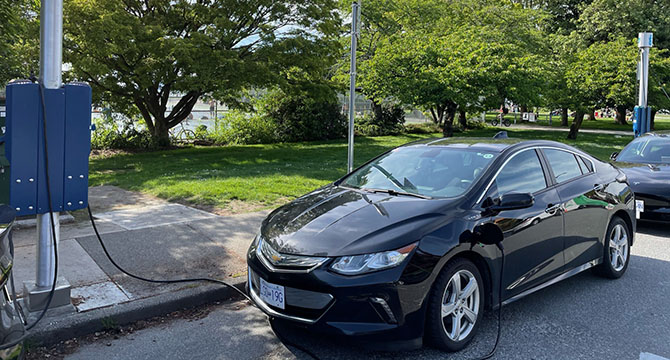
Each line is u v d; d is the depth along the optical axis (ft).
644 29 103.65
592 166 17.90
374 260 11.16
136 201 28.40
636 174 24.93
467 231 12.31
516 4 98.58
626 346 12.51
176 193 29.81
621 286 16.96
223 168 42.93
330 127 77.71
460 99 57.62
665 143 28.22
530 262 14.03
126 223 22.80
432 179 14.57
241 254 18.69
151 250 18.88
